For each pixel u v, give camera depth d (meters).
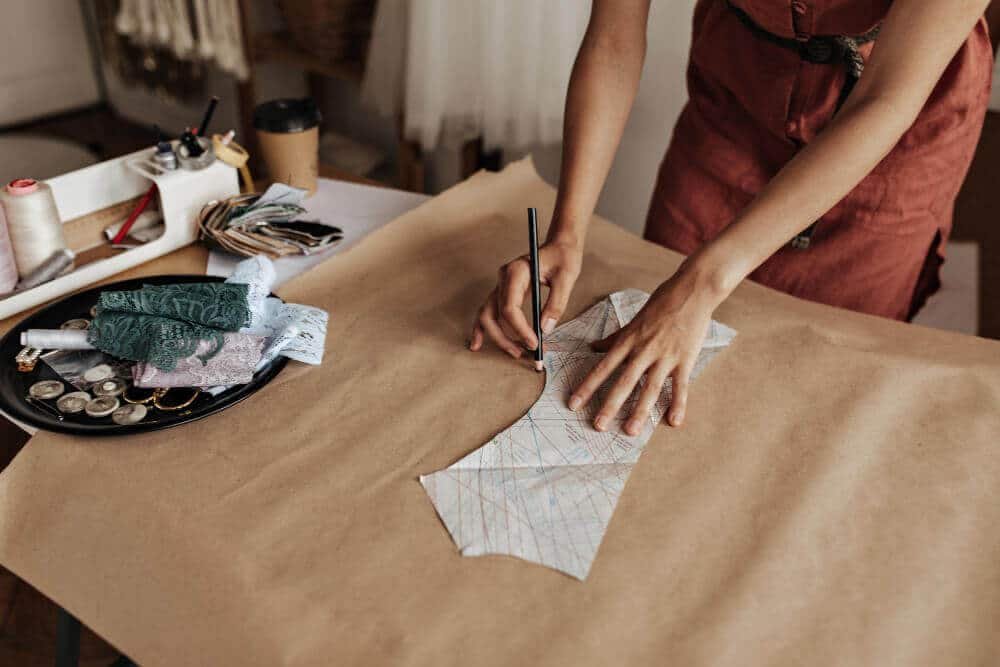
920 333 0.94
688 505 0.71
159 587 0.65
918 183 1.19
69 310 0.92
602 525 0.69
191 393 0.80
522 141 1.92
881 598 0.64
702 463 0.76
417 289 1.01
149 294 0.83
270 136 1.19
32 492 0.72
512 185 1.23
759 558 0.66
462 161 2.13
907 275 1.30
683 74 1.88
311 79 2.71
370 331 0.93
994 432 0.80
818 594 0.64
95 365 0.84
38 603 1.33
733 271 0.84
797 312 0.98
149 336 0.81
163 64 2.95
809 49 1.11
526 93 1.86
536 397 0.84
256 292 0.87
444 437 0.78
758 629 0.61
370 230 1.17
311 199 1.25
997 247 1.53
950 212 1.31
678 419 0.80
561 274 0.96
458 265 1.06
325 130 2.79
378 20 2.02
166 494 0.71
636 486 0.73
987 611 0.63
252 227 1.10
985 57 1.15
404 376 0.86
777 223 0.84
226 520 0.68
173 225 1.08
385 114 2.16
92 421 0.76
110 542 0.68
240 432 0.78
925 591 0.65
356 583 0.63
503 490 0.72
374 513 0.69
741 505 0.72
